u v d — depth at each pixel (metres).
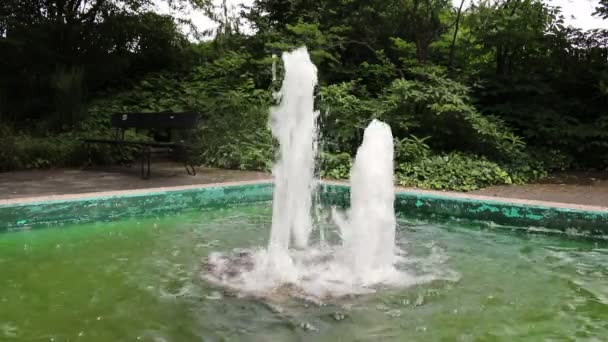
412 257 2.92
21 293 2.20
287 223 3.15
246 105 8.52
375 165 2.78
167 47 12.81
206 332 1.80
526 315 2.01
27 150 6.91
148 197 4.08
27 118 10.00
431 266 2.72
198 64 12.66
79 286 2.30
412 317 1.97
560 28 8.56
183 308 2.04
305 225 3.25
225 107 8.52
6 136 7.31
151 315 1.96
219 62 10.51
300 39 9.52
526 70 8.83
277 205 3.12
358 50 10.26
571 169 7.31
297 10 11.28
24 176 6.04
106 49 11.67
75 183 5.45
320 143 7.20
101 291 2.24
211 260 2.76
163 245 3.10
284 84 3.15
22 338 1.73
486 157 6.69
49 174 6.26
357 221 2.70
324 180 5.80
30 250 2.94
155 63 12.78
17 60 10.55
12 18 10.56
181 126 5.92
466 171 5.86
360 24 9.97
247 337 1.76
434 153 6.84
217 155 7.36
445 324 1.90
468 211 4.05
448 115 6.80
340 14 10.38
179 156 8.04
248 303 2.10
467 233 3.63
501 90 8.13
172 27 12.88
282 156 3.17
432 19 8.96
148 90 11.22
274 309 2.03
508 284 2.41
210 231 3.50
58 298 2.14
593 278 2.53
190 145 7.46
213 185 4.65
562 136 7.54
